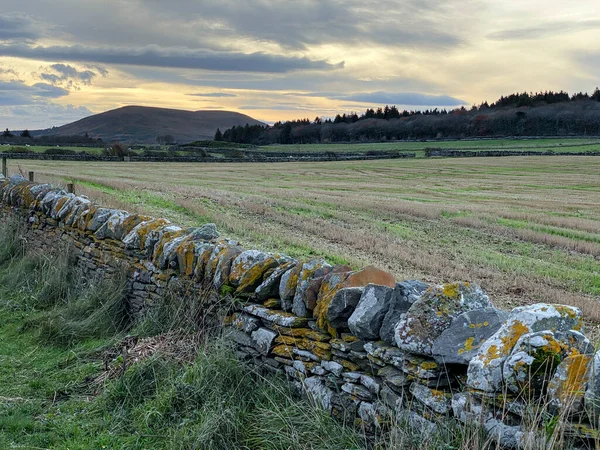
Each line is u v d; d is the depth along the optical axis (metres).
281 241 15.24
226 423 4.41
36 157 58.91
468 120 144.50
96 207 9.02
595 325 9.16
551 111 139.75
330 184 41.44
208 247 6.31
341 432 4.09
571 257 16.70
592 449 2.89
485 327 3.66
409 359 3.87
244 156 78.81
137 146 94.69
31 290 8.62
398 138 140.62
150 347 5.74
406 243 17.58
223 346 5.23
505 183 45.25
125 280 7.57
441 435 3.46
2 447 4.48
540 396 3.04
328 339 4.66
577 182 46.19
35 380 5.75
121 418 4.86
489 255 16.22
